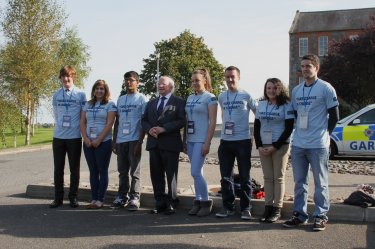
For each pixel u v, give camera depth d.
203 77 7.18
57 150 7.80
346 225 6.50
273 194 6.76
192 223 6.70
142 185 9.48
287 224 6.42
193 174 7.13
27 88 29.22
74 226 6.57
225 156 6.98
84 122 7.75
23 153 21.92
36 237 6.02
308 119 6.27
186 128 7.24
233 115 6.86
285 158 6.68
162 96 7.23
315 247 5.53
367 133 14.77
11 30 29.16
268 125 6.64
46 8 29.61
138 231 6.29
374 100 43.88
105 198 8.32
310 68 6.21
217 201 7.46
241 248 5.52
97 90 7.64
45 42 29.72
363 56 42.12
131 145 7.53
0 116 27.47
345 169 12.15
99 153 7.63
